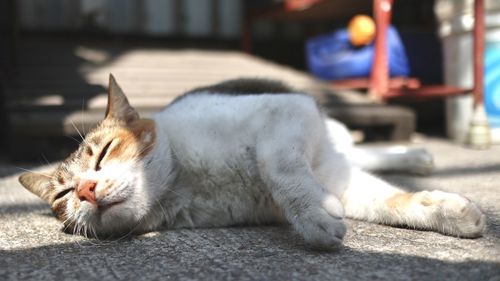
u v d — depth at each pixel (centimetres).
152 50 333
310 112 125
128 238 123
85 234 124
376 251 115
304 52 387
